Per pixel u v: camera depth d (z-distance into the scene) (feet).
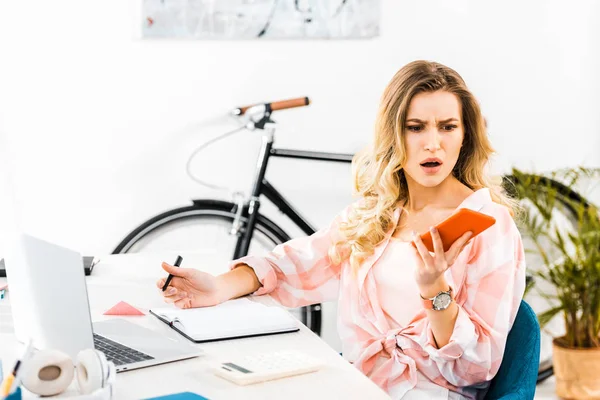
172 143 9.48
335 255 5.80
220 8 9.37
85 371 3.82
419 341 4.83
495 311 4.83
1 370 4.00
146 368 4.31
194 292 5.51
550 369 10.69
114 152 9.36
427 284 4.47
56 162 9.24
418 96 5.17
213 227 9.59
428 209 5.42
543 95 10.39
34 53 9.07
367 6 9.71
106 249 9.45
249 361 4.32
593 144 10.61
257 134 9.70
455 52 10.07
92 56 9.20
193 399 3.65
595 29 10.43
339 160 9.68
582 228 9.87
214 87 9.50
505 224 5.09
